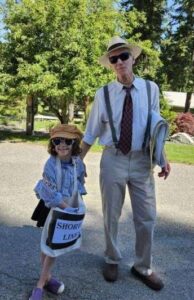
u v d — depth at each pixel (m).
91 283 3.40
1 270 3.51
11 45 12.66
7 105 16.45
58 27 12.31
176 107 34.16
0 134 14.61
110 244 3.44
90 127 3.38
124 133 3.21
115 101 3.22
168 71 25.25
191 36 25.19
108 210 3.38
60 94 12.05
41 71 11.94
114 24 13.23
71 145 2.95
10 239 4.22
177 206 6.00
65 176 2.96
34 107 14.84
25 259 3.75
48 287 3.19
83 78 11.96
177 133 15.69
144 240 3.38
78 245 3.11
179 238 4.64
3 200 5.76
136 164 3.28
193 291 3.40
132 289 3.35
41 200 3.02
